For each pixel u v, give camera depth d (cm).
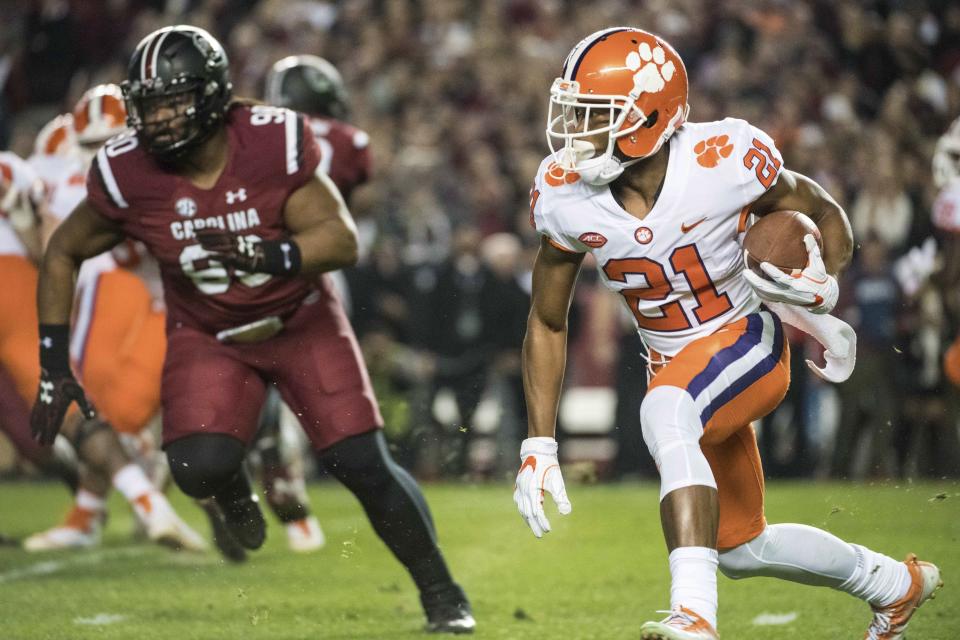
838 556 1151
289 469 1869
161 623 1405
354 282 3008
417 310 3012
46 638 1322
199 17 4088
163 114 1229
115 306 1916
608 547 1920
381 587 1616
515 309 3005
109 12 4100
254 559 1833
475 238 3052
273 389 1836
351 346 1353
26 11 4072
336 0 4122
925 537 1883
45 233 1853
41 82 4031
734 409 1087
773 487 2677
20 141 3631
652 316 1130
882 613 1178
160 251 1304
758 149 1088
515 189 3400
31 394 1872
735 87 3462
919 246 2934
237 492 1348
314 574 1720
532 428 1128
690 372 1075
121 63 4062
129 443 1953
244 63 3944
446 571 1362
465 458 3011
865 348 2861
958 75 3434
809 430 2948
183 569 1753
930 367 2772
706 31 3731
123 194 1284
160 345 1933
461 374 3006
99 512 1955
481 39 3794
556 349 1143
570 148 1065
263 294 1304
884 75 3584
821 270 1052
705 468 1034
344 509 2406
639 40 1073
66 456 1980
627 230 1082
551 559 1827
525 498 1105
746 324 1116
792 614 1407
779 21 3638
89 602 1526
